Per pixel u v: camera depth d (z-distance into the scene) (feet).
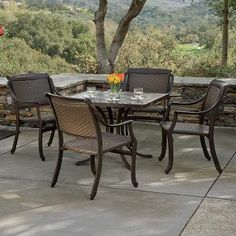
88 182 13.35
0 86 20.65
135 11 29.48
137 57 36.81
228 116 20.53
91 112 11.68
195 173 14.11
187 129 14.40
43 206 11.52
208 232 9.93
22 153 16.56
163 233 9.92
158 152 16.63
